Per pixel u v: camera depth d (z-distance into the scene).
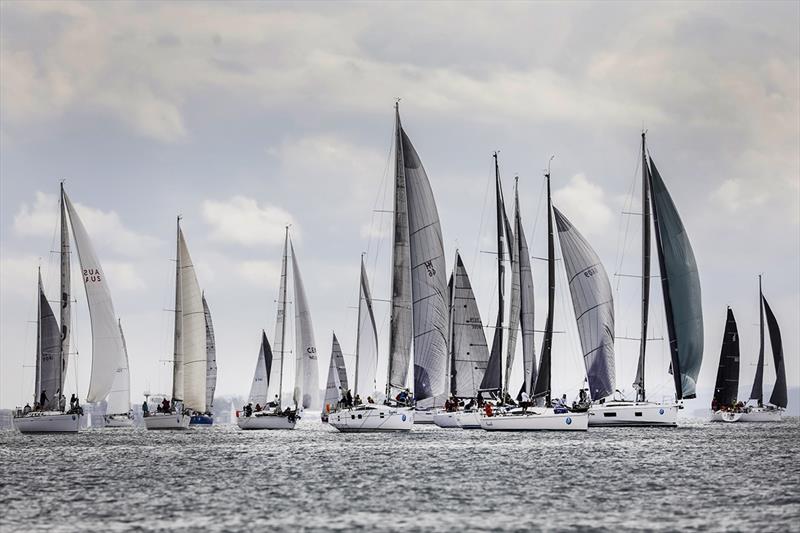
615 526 119.38
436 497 142.00
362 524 121.38
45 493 148.12
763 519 123.06
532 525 120.31
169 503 137.75
